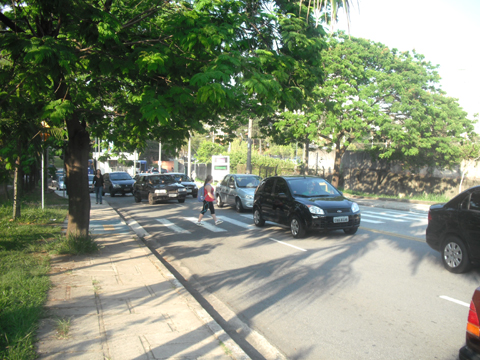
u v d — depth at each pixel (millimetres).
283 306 6070
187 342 4340
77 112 8906
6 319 4551
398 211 20109
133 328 4699
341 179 37812
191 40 7219
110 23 7309
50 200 22438
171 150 10445
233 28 7703
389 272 7816
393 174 32000
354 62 27016
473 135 27625
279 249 10133
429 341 4719
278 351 4598
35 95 7680
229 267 8508
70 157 9008
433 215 8180
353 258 9016
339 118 26844
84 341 4305
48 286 6184
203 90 6367
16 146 10594
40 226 12023
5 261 7438
